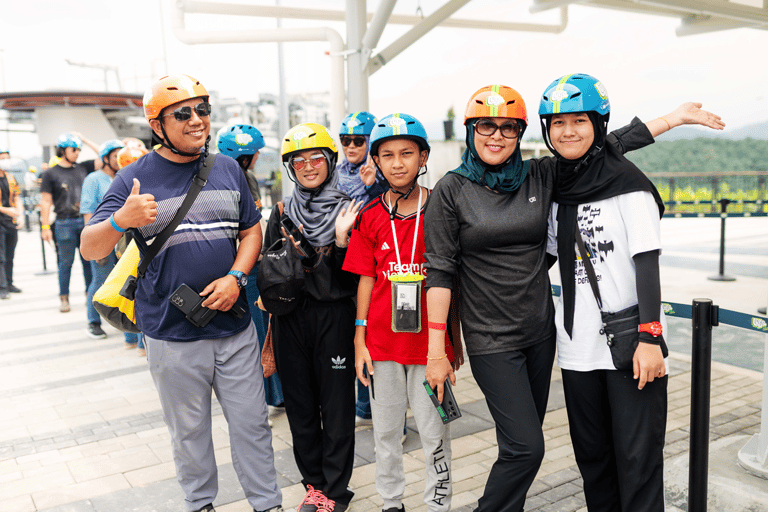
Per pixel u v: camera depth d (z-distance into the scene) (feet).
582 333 6.43
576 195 6.34
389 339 7.43
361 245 7.59
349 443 8.21
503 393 6.36
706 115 6.88
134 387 14.87
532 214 6.39
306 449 8.42
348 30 17.46
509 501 6.34
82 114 54.08
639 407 6.22
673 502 8.61
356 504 8.86
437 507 7.48
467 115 6.41
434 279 6.61
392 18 21.58
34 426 12.46
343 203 8.15
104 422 12.60
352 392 8.23
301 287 7.67
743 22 19.65
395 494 7.84
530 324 6.49
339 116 18.29
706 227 44.29
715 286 23.13
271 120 68.85
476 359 6.59
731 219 49.44
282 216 8.54
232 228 7.59
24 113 56.49
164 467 10.42
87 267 21.43
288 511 8.71
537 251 6.51
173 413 7.52
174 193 7.20
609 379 6.37
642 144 6.74
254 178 11.94
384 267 7.41
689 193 49.60
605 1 19.45
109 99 51.90
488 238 6.36
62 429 12.28
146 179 7.17
